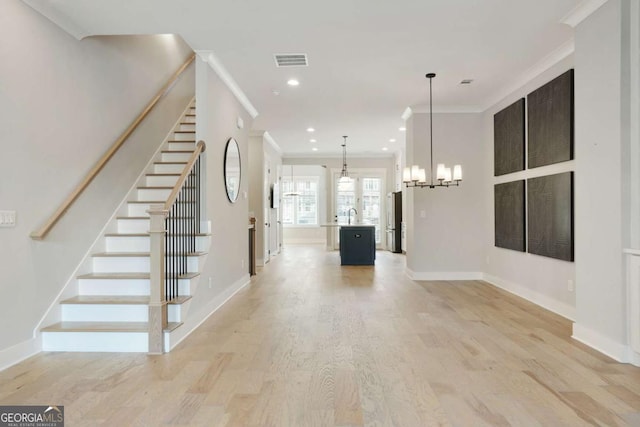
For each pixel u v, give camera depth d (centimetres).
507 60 434
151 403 232
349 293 542
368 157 1153
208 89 427
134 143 477
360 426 207
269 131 823
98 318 342
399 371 277
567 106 399
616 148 296
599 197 314
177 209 375
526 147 491
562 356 304
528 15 335
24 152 299
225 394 243
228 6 318
